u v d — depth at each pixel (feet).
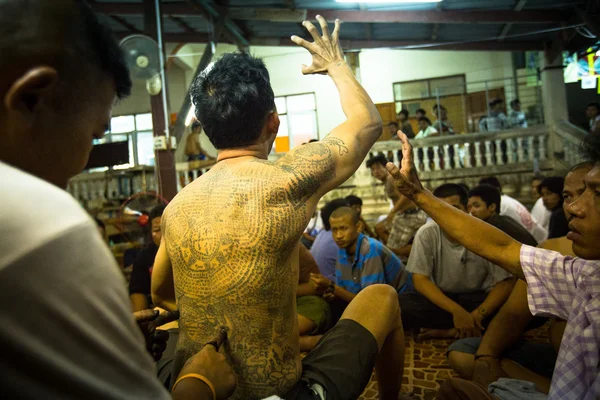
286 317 3.59
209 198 3.76
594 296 3.65
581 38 25.77
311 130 40.88
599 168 3.29
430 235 9.49
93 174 28.66
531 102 36.68
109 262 1.60
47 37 1.82
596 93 30.60
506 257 4.35
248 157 3.97
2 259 1.30
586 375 3.55
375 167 17.07
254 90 3.89
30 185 1.52
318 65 4.69
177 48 32.42
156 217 9.44
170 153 18.74
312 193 3.72
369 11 23.66
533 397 4.66
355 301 4.58
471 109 38.65
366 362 4.01
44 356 1.31
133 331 1.64
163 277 4.66
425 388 6.88
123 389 1.50
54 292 1.37
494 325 6.44
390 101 40.11
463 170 29.99
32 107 1.82
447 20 23.34
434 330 9.43
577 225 3.40
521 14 23.09
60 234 1.44
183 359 3.64
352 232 9.55
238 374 3.43
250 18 24.59
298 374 3.59
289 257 3.63
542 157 28.60
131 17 26.76
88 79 2.01
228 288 3.50
